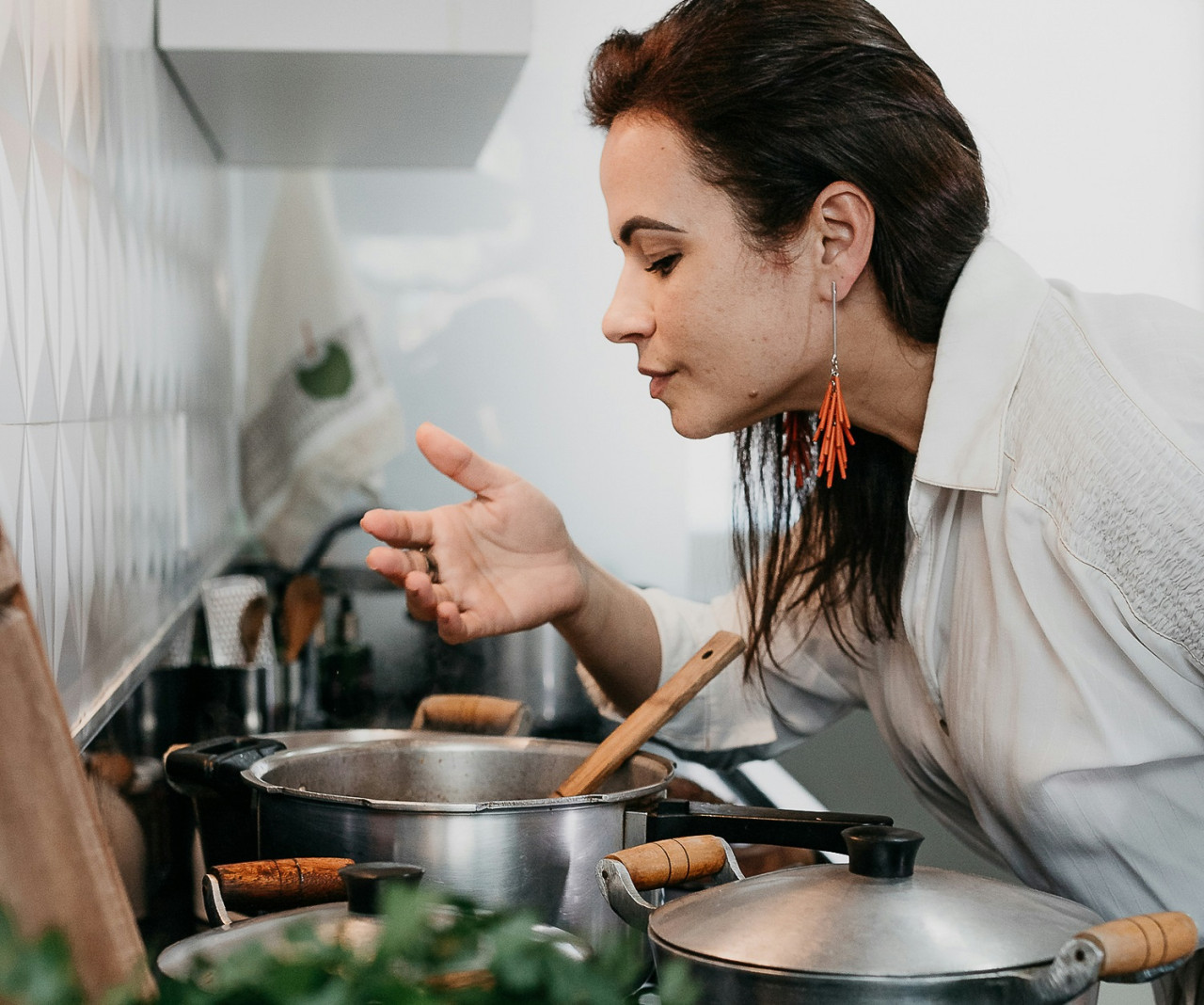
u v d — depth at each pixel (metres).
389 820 0.65
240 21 1.34
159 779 1.11
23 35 0.77
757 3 0.78
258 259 2.30
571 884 0.67
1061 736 0.75
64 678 0.85
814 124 0.77
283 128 1.85
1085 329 0.78
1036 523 0.76
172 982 0.35
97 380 1.00
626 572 2.43
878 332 0.84
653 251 0.81
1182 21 2.47
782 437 1.02
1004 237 2.51
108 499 1.04
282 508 2.30
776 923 0.49
